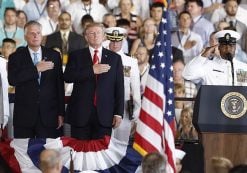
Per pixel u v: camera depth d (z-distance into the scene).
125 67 31.73
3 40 38.72
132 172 26.78
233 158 24.95
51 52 28.14
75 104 27.64
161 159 21.33
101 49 28.09
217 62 28.69
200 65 28.56
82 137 27.61
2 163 27.08
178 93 35.50
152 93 25.36
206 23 41.06
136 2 41.62
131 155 26.83
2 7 41.03
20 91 27.83
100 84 27.64
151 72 25.45
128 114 31.38
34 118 27.75
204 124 24.84
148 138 25.25
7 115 29.02
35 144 26.98
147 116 25.31
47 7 40.88
